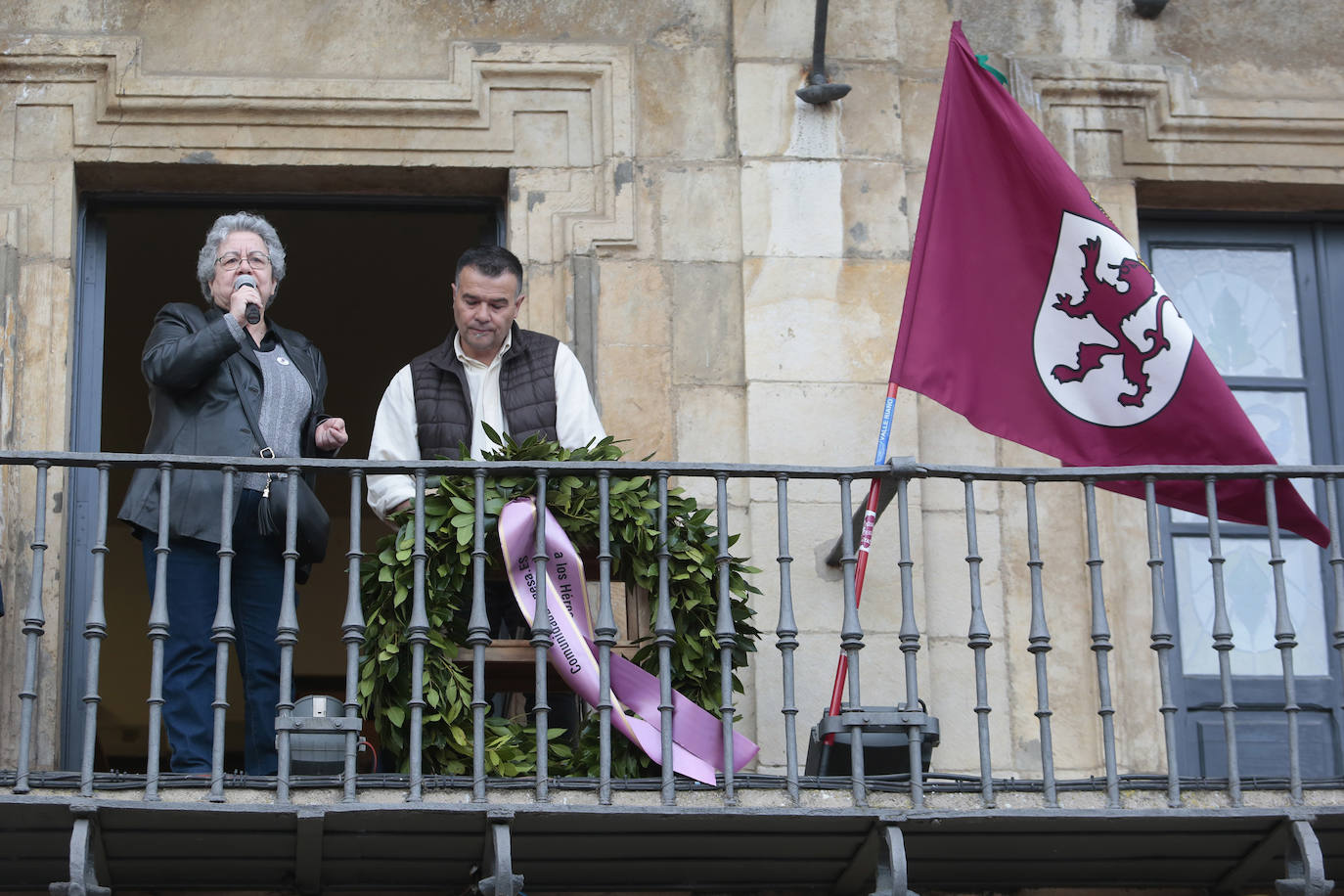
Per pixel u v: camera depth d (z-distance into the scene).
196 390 10.90
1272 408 13.34
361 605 10.44
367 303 18.31
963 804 10.23
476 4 13.12
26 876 10.57
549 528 10.57
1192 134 13.32
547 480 10.66
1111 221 12.15
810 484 12.35
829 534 12.26
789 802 10.13
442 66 13.00
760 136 12.94
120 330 18.27
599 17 13.19
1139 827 10.41
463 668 10.66
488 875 10.24
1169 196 13.45
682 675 10.62
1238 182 13.30
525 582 10.49
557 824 10.05
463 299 11.20
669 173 12.90
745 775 10.48
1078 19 13.53
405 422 11.23
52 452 10.16
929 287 11.86
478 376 11.29
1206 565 12.84
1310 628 12.86
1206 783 10.43
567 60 13.01
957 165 12.05
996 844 10.62
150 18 12.90
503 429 11.20
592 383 12.48
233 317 10.69
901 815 10.10
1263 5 13.68
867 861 10.52
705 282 12.73
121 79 12.69
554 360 11.38
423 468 10.35
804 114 13.00
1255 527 12.95
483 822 10.04
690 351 12.59
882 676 12.03
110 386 18.59
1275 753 12.56
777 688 11.91
